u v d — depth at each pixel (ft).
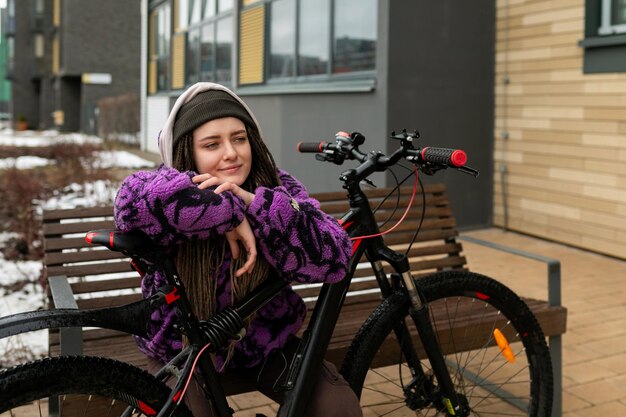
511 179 21.03
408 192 9.95
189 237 5.00
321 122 24.02
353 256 6.30
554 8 19.17
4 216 18.94
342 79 23.06
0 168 33.40
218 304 5.48
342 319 8.55
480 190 21.52
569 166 19.07
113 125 62.95
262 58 29.60
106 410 5.42
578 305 13.93
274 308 5.86
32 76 142.00
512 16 20.59
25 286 15.62
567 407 9.29
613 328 12.51
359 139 6.47
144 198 4.85
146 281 5.73
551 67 19.42
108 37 96.78
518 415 8.28
